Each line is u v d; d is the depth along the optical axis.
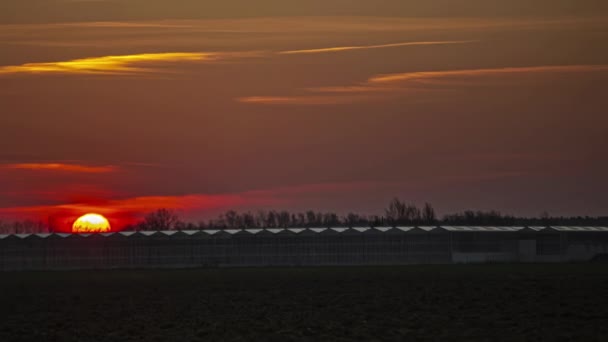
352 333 76.69
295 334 76.88
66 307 102.44
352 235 174.62
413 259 173.38
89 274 159.38
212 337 76.12
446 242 173.25
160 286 128.50
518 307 93.12
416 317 86.62
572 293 105.69
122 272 163.75
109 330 82.44
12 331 82.88
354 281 129.62
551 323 81.25
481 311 90.69
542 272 141.88
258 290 118.38
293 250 175.25
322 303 100.12
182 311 95.44
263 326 81.69
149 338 76.75
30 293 121.00
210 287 124.50
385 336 75.19
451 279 129.88
